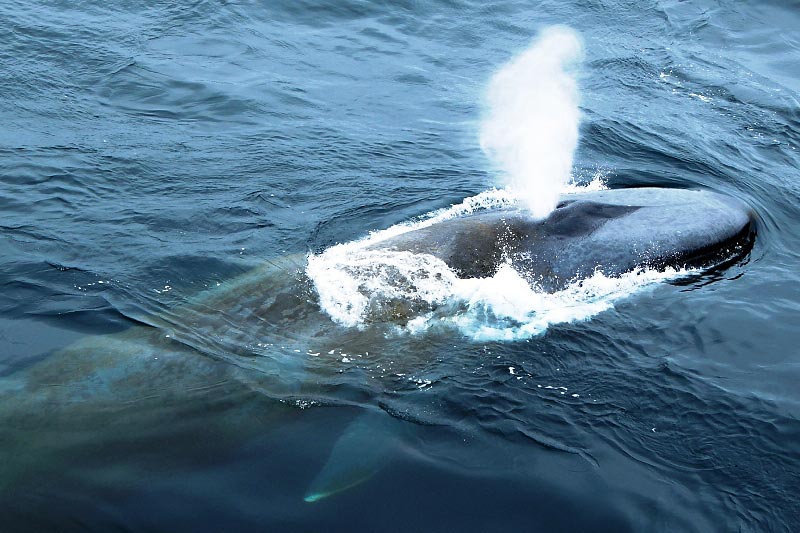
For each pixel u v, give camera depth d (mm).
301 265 11586
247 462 8555
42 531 7566
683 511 7867
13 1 22500
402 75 20594
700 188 14406
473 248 11297
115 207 13461
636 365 9930
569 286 11219
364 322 10367
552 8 25484
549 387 9570
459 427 8984
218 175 14805
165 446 8656
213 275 11586
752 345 10289
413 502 7977
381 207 13812
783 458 8492
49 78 18609
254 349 9914
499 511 7875
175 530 7629
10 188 13789
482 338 10367
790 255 12391
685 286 11398
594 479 8250
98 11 22516
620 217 12008
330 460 8547
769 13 24984
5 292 10938
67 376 9156
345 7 24344
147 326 10234
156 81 18938
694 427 8938
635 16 24922
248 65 20344
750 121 18234
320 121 17656
